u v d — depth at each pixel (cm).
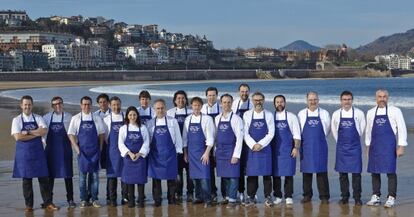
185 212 954
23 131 962
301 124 1009
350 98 991
